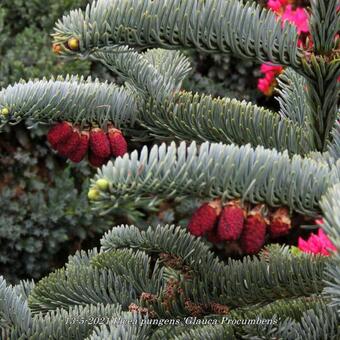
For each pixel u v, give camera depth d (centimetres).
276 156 54
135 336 59
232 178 53
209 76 180
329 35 60
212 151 53
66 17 58
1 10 172
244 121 62
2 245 158
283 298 61
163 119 62
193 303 62
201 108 62
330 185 53
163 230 65
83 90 62
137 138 64
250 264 62
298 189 53
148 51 68
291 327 58
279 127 62
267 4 133
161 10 58
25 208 160
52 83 61
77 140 61
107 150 61
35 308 64
